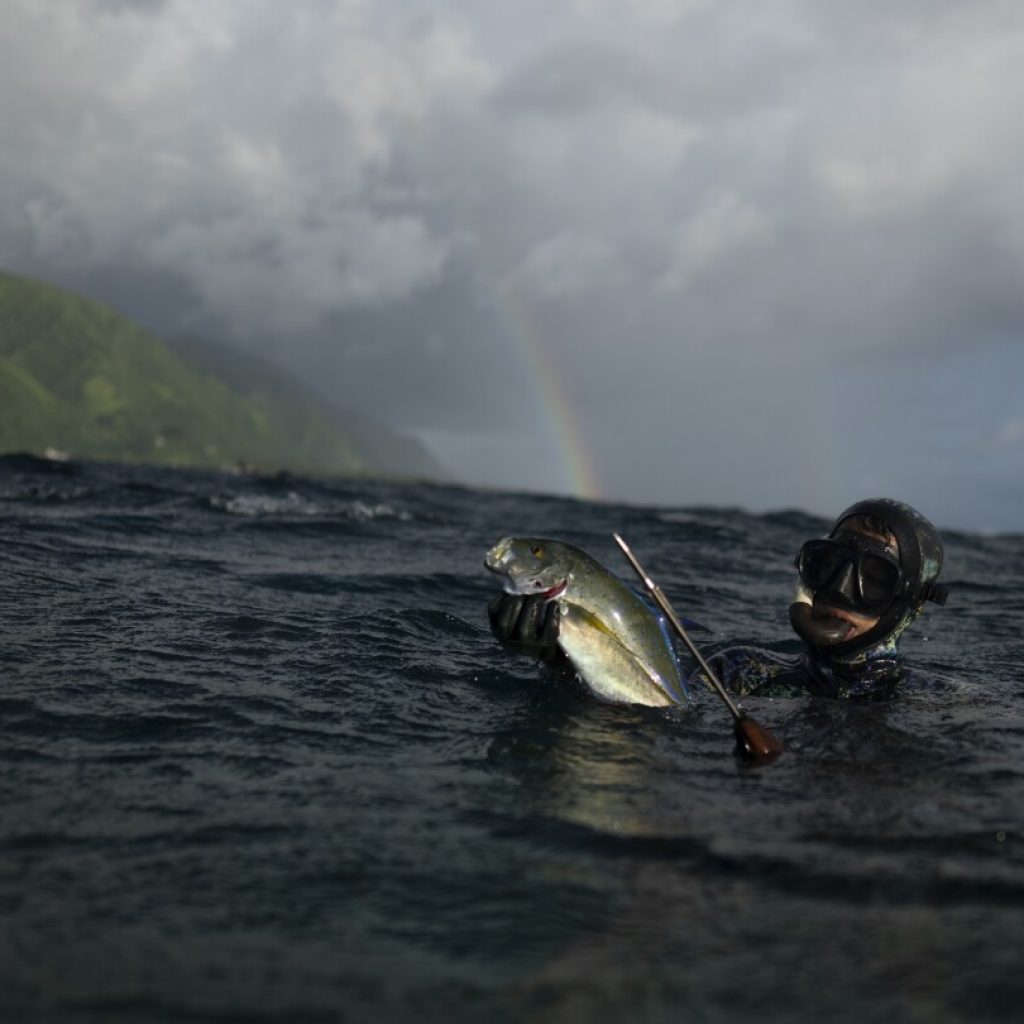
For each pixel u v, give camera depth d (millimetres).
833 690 1824
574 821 1161
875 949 890
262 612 2285
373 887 984
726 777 1352
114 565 2840
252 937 881
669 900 979
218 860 1024
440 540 4711
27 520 3781
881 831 1160
